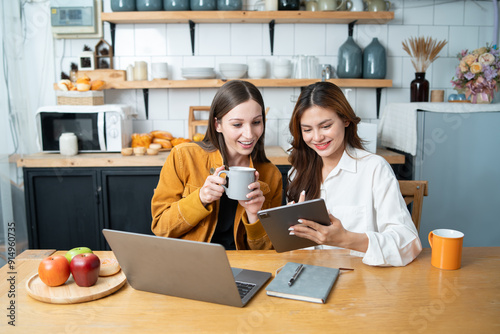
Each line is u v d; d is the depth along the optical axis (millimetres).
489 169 2666
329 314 874
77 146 2672
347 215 1469
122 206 2645
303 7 3010
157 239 877
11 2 2322
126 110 2812
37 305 920
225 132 1363
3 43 2355
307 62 2934
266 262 1170
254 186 1236
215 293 907
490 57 2617
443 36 3104
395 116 2814
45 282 985
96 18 2982
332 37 3072
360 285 1010
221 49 3061
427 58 2873
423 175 2660
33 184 2572
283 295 950
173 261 896
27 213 2566
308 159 1510
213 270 868
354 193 1467
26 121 2566
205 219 1456
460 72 2738
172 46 3053
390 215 1364
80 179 2607
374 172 1437
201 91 3104
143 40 3041
